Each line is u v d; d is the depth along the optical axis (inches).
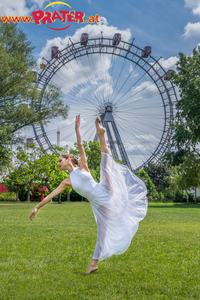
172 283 161.9
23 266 199.2
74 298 136.8
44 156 2206.0
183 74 1582.2
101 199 196.2
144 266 201.3
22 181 2197.3
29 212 831.1
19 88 1032.2
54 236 337.4
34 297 138.4
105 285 157.4
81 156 202.4
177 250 255.8
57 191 195.6
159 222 516.4
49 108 1103.0
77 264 207.2
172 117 2401.6
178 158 1784.0
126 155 2316.7
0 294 143.2
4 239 314.2
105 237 193.0
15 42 1079.6
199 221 534.6
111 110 2244.1
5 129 949.8
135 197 217.2
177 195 2748.5
